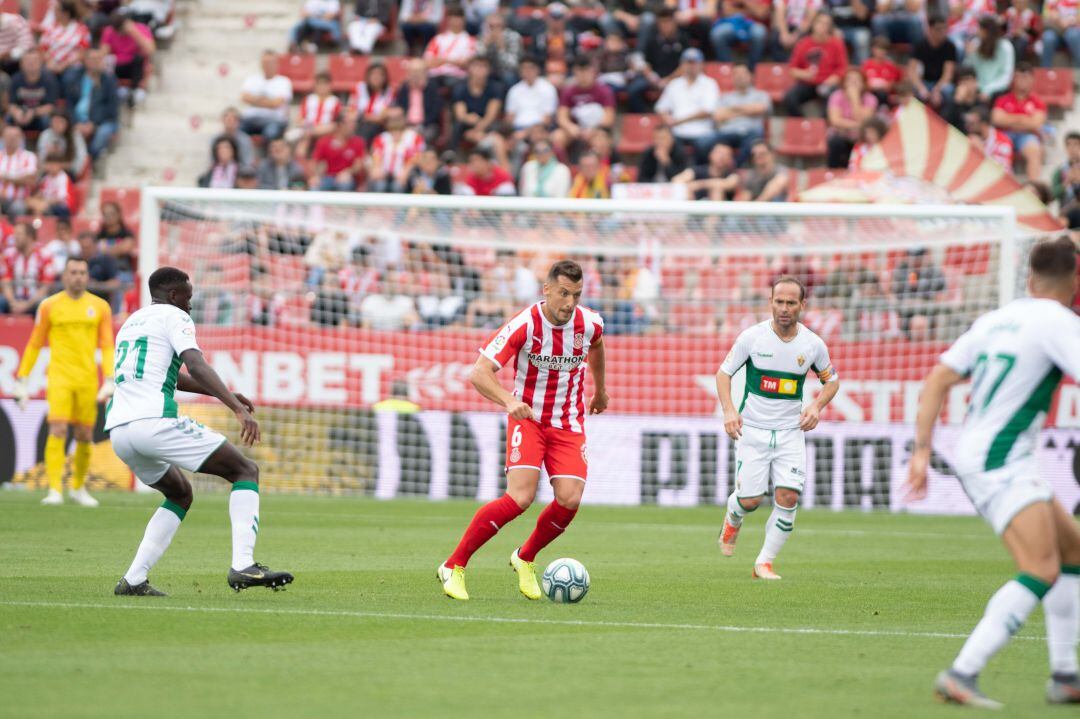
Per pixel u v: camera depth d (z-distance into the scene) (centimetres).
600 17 8562
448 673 2009
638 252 6775
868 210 6047
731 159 7406
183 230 6619
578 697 1842
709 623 2625
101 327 5441
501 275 6900
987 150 7669
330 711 1719
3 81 8562
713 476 6500
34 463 6500
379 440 6594
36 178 8019
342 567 3575
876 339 6594
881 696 1888
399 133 7931
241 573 2727
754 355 3603
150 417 2734
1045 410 1895
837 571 3756
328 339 6669
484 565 3700
